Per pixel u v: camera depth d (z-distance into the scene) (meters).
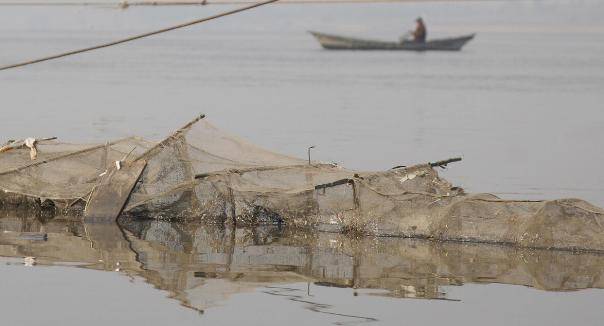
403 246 52.34
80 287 42.56
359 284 44.28
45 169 59.31
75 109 118.56
